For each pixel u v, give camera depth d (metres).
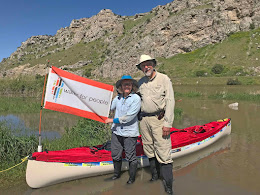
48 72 3.76
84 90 3.95
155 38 74.88
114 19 133.62
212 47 65.81
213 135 6.30
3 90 21.39
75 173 4.12
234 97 20.61
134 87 3.97
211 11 73.12
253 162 4.96
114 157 4.15
